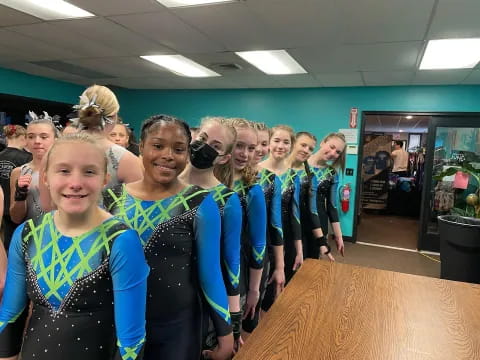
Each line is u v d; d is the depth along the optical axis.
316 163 2.75
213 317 1.11
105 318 0.81
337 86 5.19
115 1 2.49
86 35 3.29
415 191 7.95
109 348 0.82
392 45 3.19
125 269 0.79
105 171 0.85
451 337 1.10
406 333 1.11
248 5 2.44
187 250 1.03
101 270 0.79
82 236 0.81
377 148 8.08
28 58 4.25
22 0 2.57
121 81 5.57
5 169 2.75
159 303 1.00
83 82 5.72
